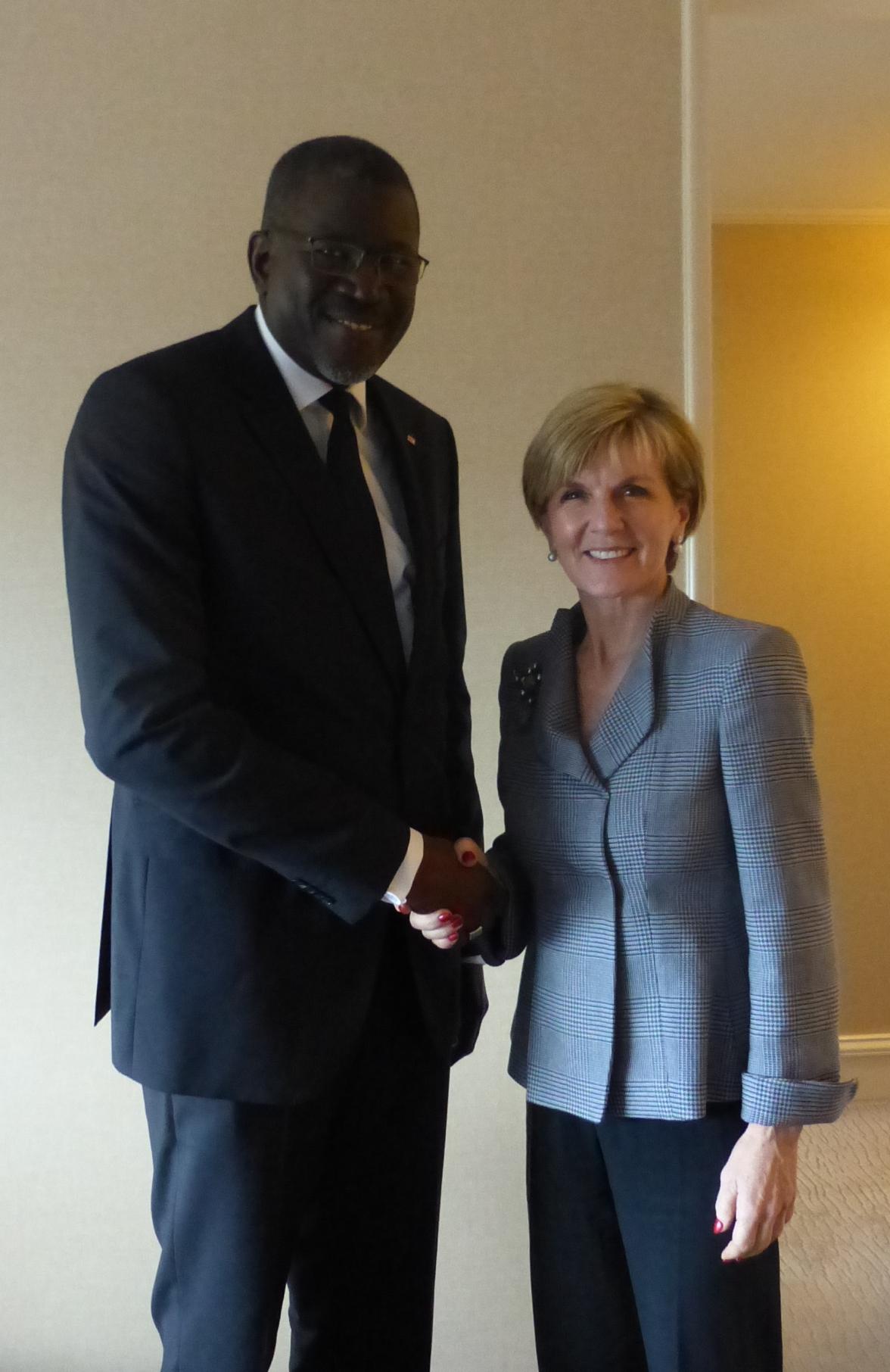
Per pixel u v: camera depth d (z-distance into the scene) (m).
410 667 1.28
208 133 1.73
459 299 1.78
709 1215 1.22
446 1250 1.84
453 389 1.79
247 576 1.16
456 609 1.47
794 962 1.17
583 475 1.26
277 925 1.17
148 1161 1.80
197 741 1.07
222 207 1.73
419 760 1.29
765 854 1.17
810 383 3.06
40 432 1.73
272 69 1.74
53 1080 1.78
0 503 1.74
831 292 3.05
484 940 1.33
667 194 1.79
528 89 1.77
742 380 3.06
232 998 1.15
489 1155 1.84
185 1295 1.20
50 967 1.77
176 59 1.72
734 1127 1.23
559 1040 1.28
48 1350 1.81
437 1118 1.38
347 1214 1.37
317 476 1.20
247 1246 1.17
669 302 1.80
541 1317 1.38
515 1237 1.84
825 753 3.12
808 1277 2.19
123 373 1.15
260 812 1.08
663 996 1.21
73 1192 1.79
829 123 2.54
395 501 1.36
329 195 1.14
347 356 1.18
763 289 3.05
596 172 1.78
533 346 1.79
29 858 1.77
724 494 3.07
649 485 1.25
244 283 1.74
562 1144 1.34
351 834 1.12
